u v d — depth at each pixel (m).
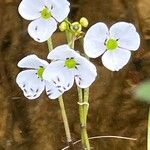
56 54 0.22
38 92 0.25
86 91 0.26
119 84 0.33
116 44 0.23
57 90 0.24
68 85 0.23
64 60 0.23
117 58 0.23
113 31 0.23
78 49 0.32
